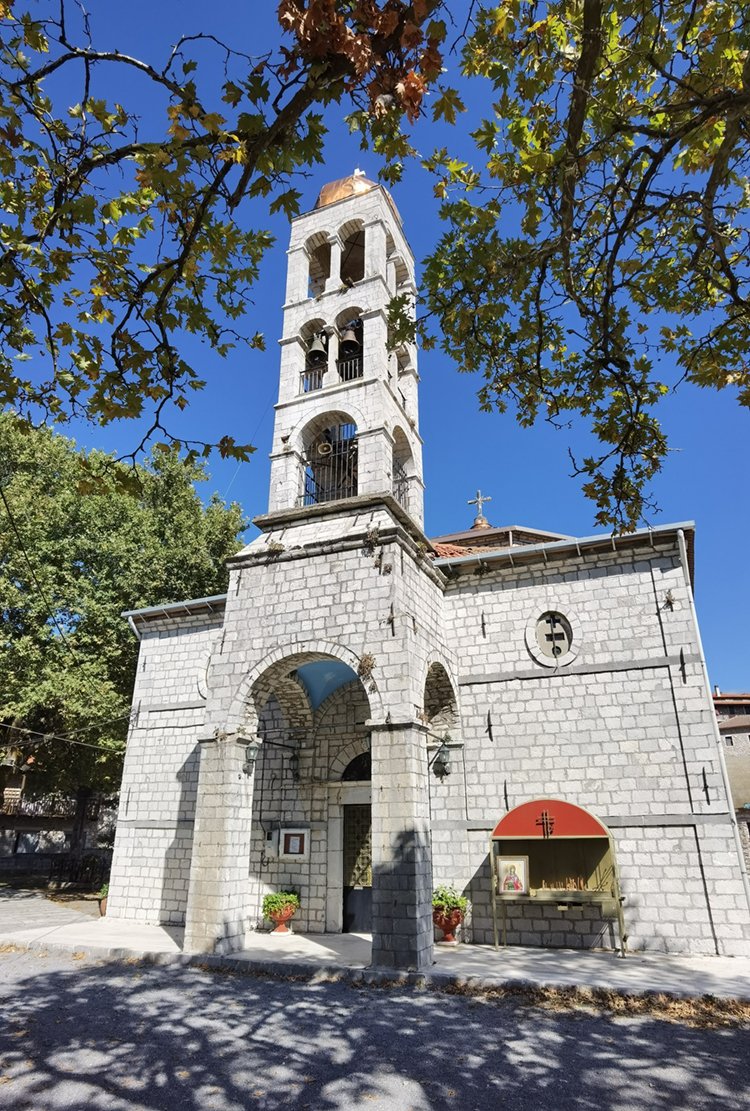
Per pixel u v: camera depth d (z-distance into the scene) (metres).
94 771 23.80
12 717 21.86
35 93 5.01
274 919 14.37
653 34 5.77
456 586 15.76
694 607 13.62
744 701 29.56
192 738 17.83
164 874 16.86
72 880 26.11
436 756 14.52
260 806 16.09
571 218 5.96
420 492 17.38
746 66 4.81
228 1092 6.30
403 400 17.91
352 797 15.39
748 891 11.77
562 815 12.27
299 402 16.58
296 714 16.08
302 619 13.34
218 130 4.52
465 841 13.91
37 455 23.98
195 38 4.39
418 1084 6.50
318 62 4.20
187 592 26.02
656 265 7.14
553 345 7.58
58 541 23.58
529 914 13.02
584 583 14.62
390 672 12.09
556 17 5.64
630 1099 6.19
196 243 5.58
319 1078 6.64
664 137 5.13
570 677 14.12
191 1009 8.89
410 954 10.41
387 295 17.27
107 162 4.98
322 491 16.88
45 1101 6.04
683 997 9.05
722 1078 6.65
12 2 4.39
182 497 28.55
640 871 12.44
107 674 22.89
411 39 4.07
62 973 10.98
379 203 17.92
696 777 12.58
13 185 5.40
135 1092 6.27
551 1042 7.65
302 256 18.52
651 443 7.37
